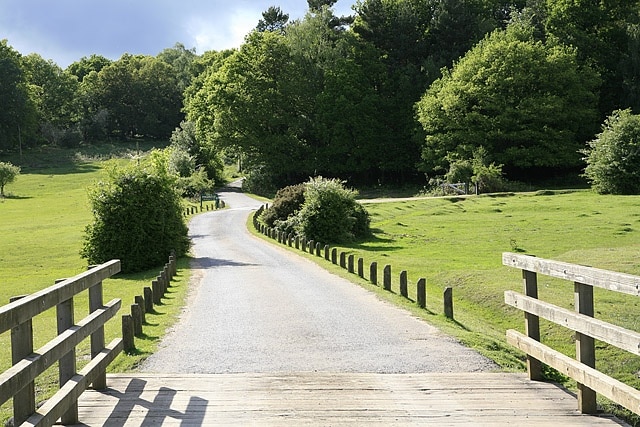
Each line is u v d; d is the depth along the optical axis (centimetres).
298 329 1288
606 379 601
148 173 3173
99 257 3100
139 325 1280
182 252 3256
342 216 3762
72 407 648
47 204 7319
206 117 9069
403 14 8712
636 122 5425
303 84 8588
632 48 7156
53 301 579
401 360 987
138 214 3102
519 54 7138
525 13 8600
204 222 5244
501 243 3488
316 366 945
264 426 650
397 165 8319
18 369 488
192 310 1628
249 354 1045
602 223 3938
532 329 806
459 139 7375
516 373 885
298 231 3844
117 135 14225
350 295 1848
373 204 5581
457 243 3578
